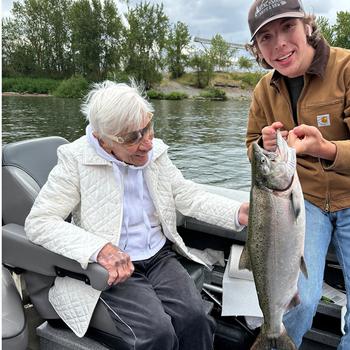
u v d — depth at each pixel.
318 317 2.12
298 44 1.86
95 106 1.70
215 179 9.13
